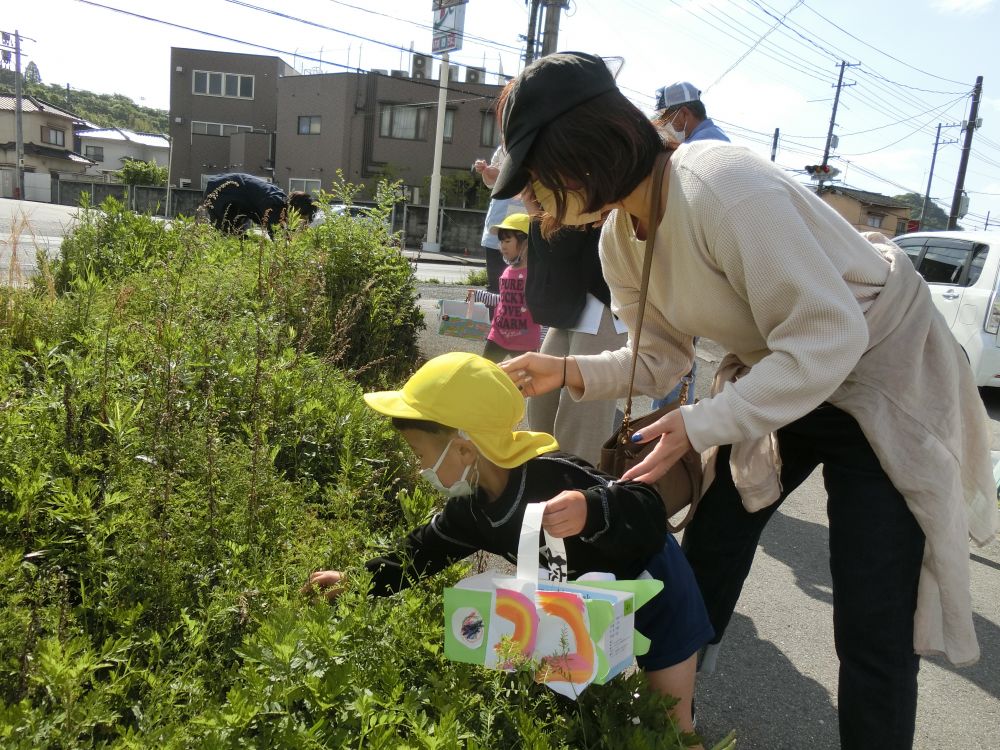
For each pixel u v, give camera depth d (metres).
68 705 1.67
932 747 2.64
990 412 8.45
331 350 4.45
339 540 2.60
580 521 1.80
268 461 2.95
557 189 1.84
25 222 4.83
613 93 1.81
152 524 2.36
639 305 2.18
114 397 3.09
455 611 1.77
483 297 5.86
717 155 1.82
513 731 1.75
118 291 4.62
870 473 1.96
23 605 2.06
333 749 1.61
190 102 47.56
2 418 2.74
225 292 4.64
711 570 2.45
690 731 2.06
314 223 6.86
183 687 1.84
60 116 69.00
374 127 40.34
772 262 1.74
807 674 3.04
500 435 1.90
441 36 28.75
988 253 8.61
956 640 1.92
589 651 1.65
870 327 1.90
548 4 19.06
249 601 2.17
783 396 1.76
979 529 2.17
